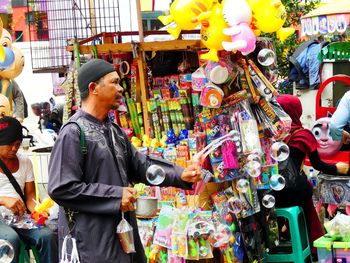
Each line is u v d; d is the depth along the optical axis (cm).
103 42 601
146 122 547
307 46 938
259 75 511
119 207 371
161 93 550
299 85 950
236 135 497
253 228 517
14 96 721
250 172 493
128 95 567
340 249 459
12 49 656
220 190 520
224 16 459
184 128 536
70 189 371
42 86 1147
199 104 518
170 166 405
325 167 577
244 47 455
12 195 502
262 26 473
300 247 540
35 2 797
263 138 521
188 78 535
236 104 505
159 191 529
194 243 484
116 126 405
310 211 578
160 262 505
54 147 379
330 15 669
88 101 388
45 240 484
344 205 593
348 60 771
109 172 384
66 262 382
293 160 554
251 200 510
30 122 1124
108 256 378
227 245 498
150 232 512
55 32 778
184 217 488
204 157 462
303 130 560
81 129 379
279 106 529
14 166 509
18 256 466
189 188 402
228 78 498
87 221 379
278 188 507
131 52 561
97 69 384
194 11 464
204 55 476
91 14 720
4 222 484
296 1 922
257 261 520
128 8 789
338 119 580
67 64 783
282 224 577
